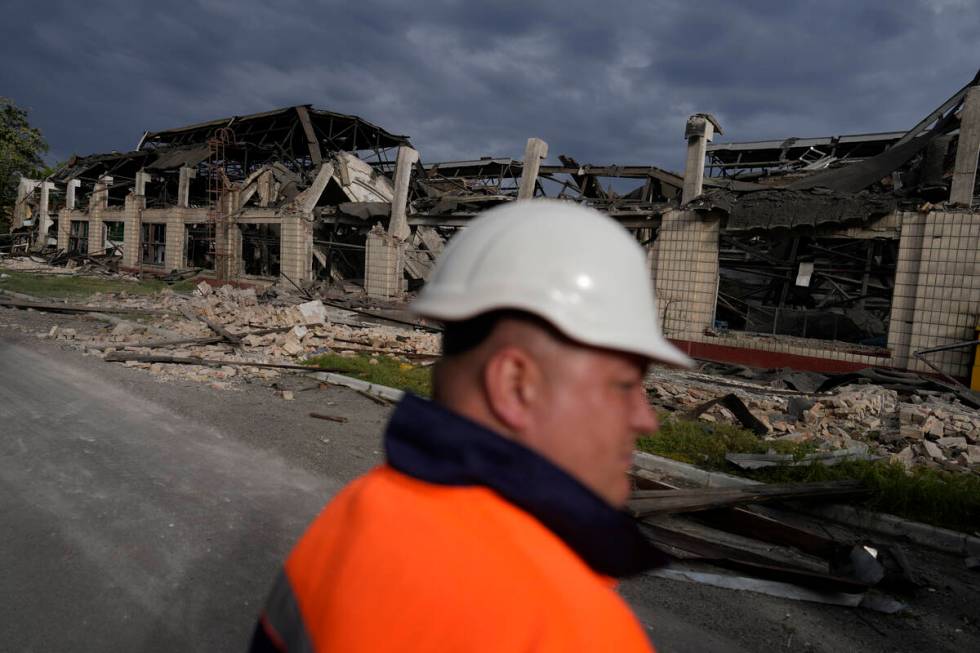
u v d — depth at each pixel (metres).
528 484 0.52
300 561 0.66
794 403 8.54
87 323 13.61
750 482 5.94
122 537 4.12
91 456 5.55
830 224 12.86
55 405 7.10
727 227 14.01
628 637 0.49
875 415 8.34
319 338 12.68
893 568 4.17
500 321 0.58
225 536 4.24
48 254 38.88
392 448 0.61
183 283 26.27
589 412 0.57
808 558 4.51
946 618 3.88
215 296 18.28
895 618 3.84
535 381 0.57
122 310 15.34
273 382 9.19
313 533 0.68
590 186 24.36
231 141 29.98
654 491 5.12
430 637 0.47
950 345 11.20
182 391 8.23
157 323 13.62
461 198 21.03
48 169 44.56
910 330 11.99
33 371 8.70
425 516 0.53
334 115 27.89
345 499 0.66
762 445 6.64
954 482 5.57
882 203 12.15
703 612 3.75
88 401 7.37
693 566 4.31
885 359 12.27
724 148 29.47
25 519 4.28
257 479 5.30
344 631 0.52
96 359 9.74
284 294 22.06
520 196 18.98
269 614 0.67
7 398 7.24
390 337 13.28
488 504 0.53
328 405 8.14
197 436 6.33
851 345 12.80
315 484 5.30
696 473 6.18
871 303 16.09
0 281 21.94
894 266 14.34
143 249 31.94
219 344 11.87
